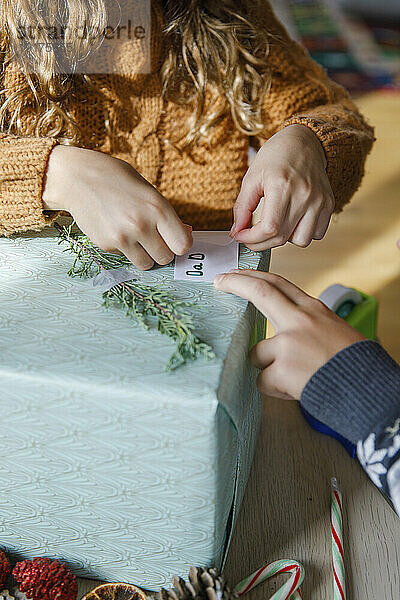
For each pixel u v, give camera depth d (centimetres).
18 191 66
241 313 56
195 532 53
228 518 57
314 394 54
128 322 55
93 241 63
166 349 52
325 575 57
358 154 80
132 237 60
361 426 54
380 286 137
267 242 65
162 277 61
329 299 86
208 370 50
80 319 56
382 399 54
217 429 49
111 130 83
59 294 59
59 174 65
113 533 55
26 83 76
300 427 70
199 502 51
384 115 241
